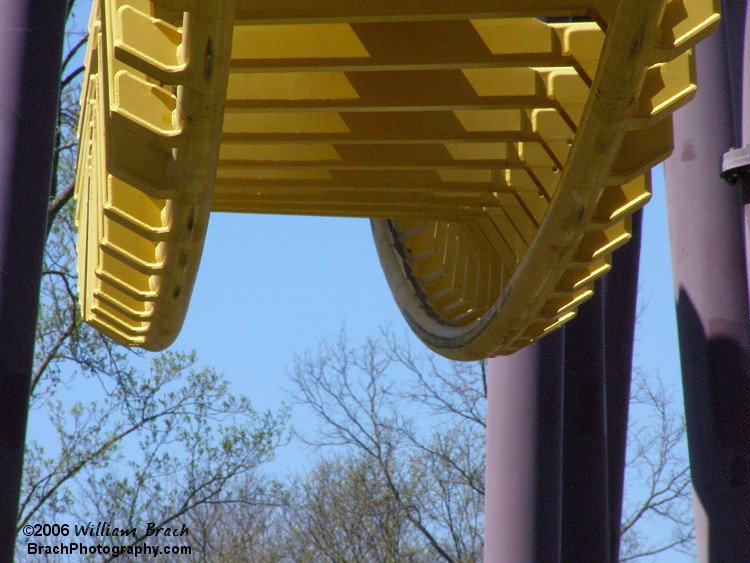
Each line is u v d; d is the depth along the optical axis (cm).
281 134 2952
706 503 3362
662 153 2427
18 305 2642
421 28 2444
